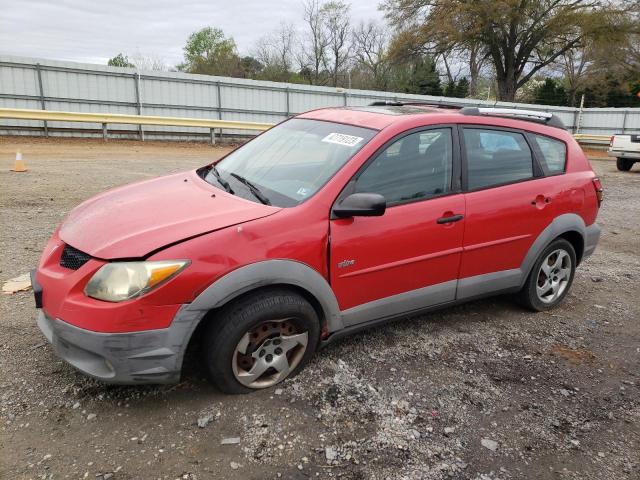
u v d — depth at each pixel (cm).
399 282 354
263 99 2278
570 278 475
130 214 309
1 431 266
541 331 426
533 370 364
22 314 390
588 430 302
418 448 275
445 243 368
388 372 345
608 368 374
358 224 325
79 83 1873
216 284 275
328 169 336
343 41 5144
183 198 333
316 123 399
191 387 312
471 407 314
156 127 2017
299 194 325
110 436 268
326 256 313
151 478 242
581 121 3259
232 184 359
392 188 346
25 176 987
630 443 293
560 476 264
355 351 368
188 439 269
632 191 1274
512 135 420
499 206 395
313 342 325
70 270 285
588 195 462
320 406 302
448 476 257
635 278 578
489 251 399
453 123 384
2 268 482
